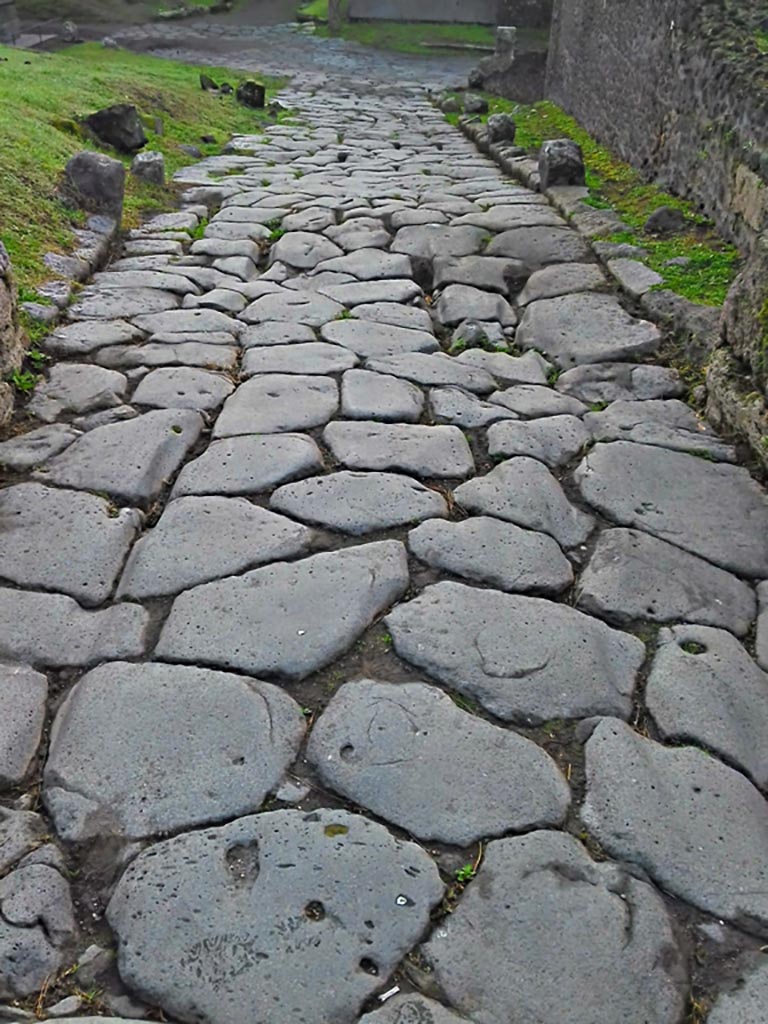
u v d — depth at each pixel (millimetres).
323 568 2844
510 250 6023
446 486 3367
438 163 9852
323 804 2078
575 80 11977
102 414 3838
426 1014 1677
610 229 6148
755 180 5254
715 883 1944
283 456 3479
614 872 1951
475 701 2375
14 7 20953
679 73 7121
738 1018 1705
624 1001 1713
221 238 6473
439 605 2705
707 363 4180
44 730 2305
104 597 2756
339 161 9945
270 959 1755
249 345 4637
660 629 2686
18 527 3043
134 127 8570
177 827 2020
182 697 2355
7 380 3877
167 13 25109
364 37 23688
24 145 6723
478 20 24688
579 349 4613
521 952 1782
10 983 1731
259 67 19188
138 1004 1708
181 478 3373
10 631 2594
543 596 2807
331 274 5727
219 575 2820
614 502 3299
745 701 2422
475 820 2047
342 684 2420
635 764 2213
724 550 3047
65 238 5746
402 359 4480
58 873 1928
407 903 1856
